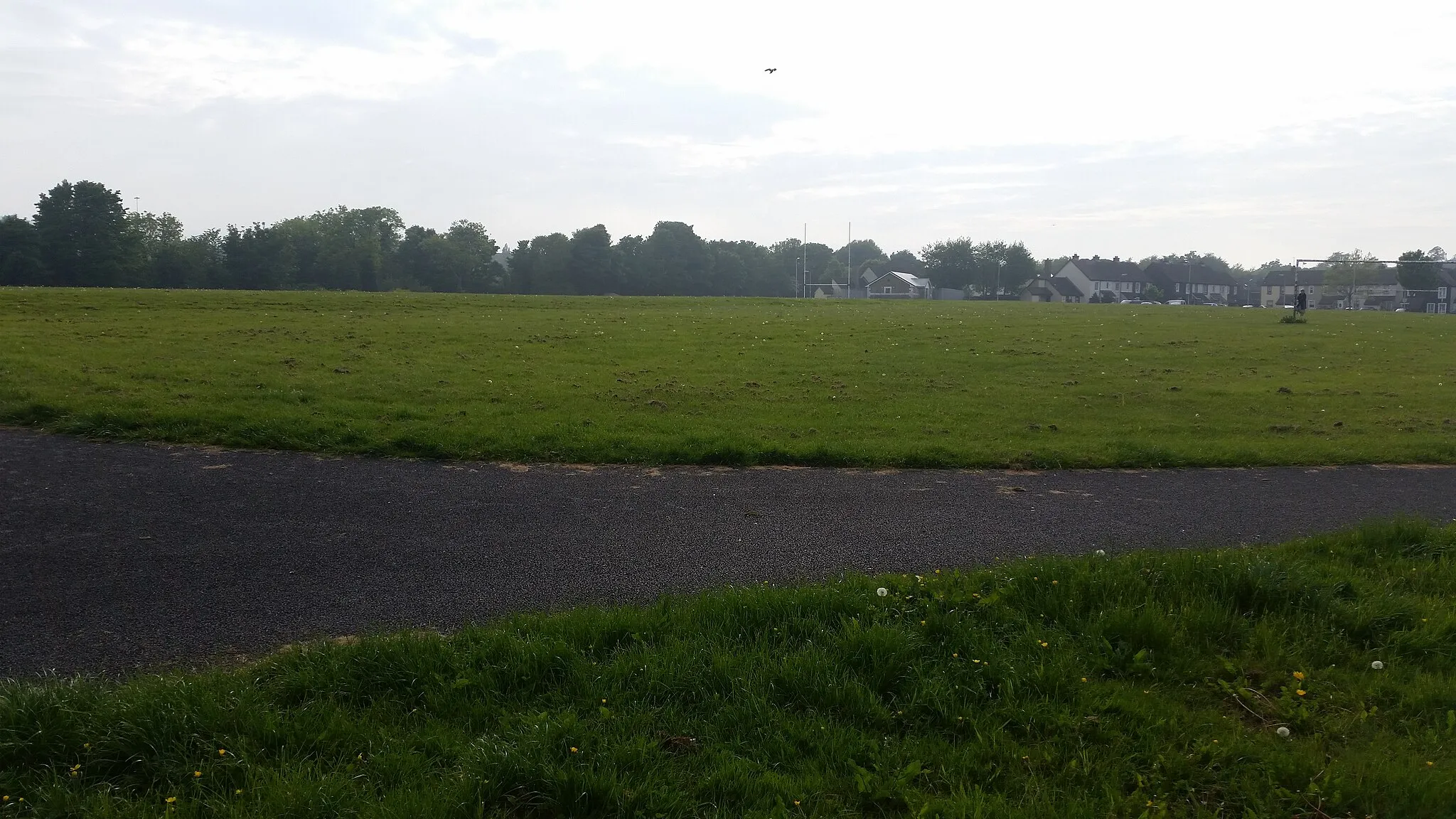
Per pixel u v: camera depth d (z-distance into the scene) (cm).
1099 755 463
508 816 400
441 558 738
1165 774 449
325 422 1260
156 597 636
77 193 7644
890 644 547
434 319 3019
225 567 703
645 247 12231
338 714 464
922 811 405
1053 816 407
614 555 756
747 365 2202
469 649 531
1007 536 848
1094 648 572
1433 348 3055
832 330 3081
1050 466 1205
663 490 1006
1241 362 2573
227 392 1456
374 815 389
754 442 1247
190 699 461
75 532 783
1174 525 907
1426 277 10525
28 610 607
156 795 406
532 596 654
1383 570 736
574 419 1388
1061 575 668
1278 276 13312
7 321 2358
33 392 1362
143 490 933
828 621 600
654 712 483
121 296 3130
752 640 565
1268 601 647
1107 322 3766
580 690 498
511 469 1092
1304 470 1229
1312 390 2055
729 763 439
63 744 427
